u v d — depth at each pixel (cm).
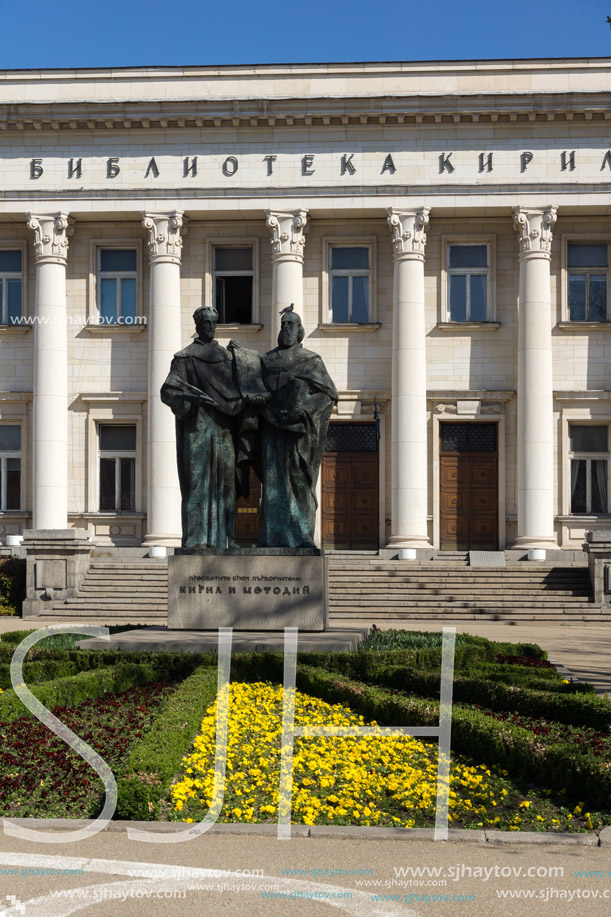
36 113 3950
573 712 1220
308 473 1856
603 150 3894
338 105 3884
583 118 3875
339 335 4072
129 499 4150
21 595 3531
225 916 673
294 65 3934
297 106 3894
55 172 4003
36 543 3372
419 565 3572
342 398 4038
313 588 1808
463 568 3528
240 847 814
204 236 4100
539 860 786
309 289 4084
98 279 4153
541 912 681
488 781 1017
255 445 1881
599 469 4044
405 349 3909
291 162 3950
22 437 4141
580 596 3269
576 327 4003
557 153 3900
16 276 4191
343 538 4088
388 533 4050
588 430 4047
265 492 1853
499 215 4000
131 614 3183
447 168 3922
